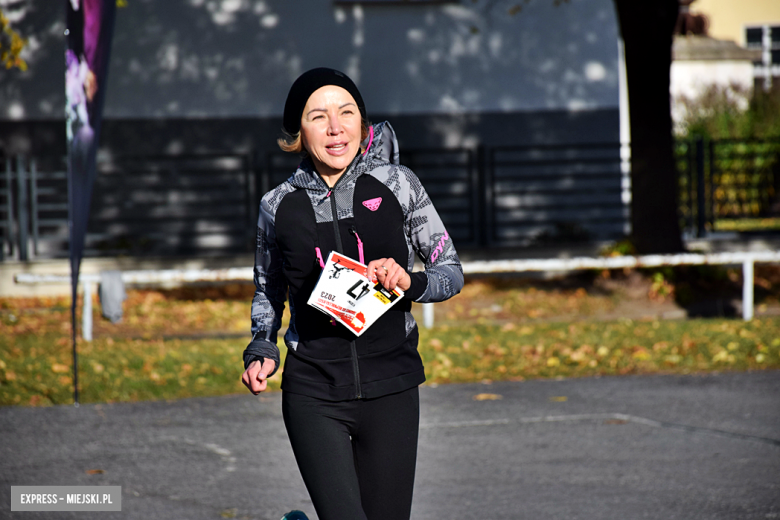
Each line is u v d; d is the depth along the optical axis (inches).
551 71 1831.9
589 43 1829.5
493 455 689.0
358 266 338.0
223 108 1796.3
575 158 1818.4
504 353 1066.7
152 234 1755.7
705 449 693.3
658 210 1525.6
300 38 1801.2
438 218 358.6
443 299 347.9
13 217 1664.6
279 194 356.8
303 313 350.9
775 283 1535.4
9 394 892.6
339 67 1813.5
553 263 1214.3
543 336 1157.1
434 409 844.0
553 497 587.2
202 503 587.5
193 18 1780.3
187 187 1785.2
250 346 357.4
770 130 2358.5
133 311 1354.6
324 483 339.0
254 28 1791.3
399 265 343.3
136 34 1772.9
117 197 1775.3
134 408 861.8
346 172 352.5
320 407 347.3
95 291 1560.0
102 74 778.2
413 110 1829.5
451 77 1829.5
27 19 1738.4
